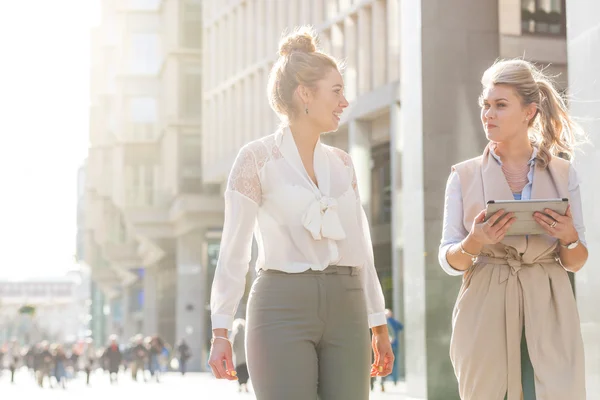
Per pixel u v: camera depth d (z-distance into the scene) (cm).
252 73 4822
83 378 4775
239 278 373
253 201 370
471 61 1352
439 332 1316
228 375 369
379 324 394
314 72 372
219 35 5388
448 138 1334
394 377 2252
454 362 403
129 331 7912
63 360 3497
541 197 401
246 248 374
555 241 392
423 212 1329
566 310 390
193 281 5950
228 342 371
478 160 413
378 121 3322
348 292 365
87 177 8262
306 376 353
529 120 415
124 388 3100
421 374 1319
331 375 360
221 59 5316
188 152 6109
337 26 3528
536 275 392
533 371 391
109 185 7819
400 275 2962
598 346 714
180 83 6128
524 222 381
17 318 15162
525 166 408
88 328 11531
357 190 389
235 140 5100
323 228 362
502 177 404
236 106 5072
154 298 6919
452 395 1307
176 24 6153
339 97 376
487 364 391
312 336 357
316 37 386
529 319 388
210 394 2395
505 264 395
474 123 1343
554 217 376
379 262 3391
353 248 370
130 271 7594
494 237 377
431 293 1321
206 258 5984
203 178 5541
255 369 358
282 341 354
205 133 5566
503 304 392
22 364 6969
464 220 405
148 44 6675
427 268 1323
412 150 1365
